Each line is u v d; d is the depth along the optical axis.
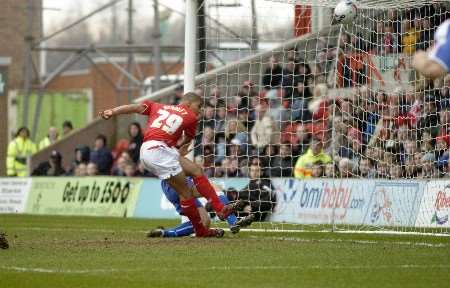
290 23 75.06
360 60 54.41
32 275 27.19
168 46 88.31
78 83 119.38
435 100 50.62
